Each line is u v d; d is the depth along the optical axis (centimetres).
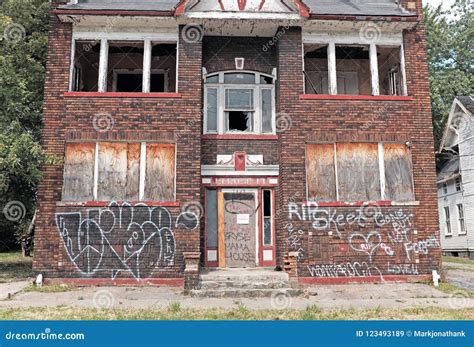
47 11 1742
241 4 1399
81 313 931
